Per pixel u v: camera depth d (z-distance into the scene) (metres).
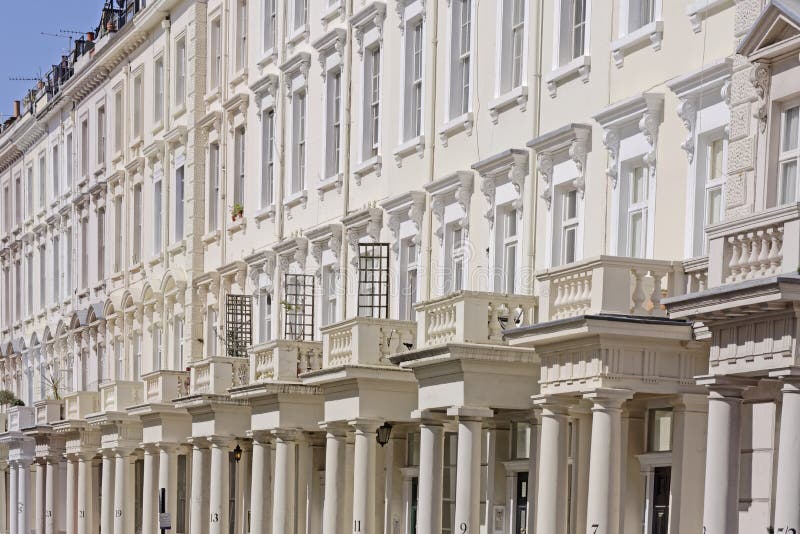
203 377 49.16
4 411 80.31
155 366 60.69
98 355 68.50
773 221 22.86
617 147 30.62
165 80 60.28
